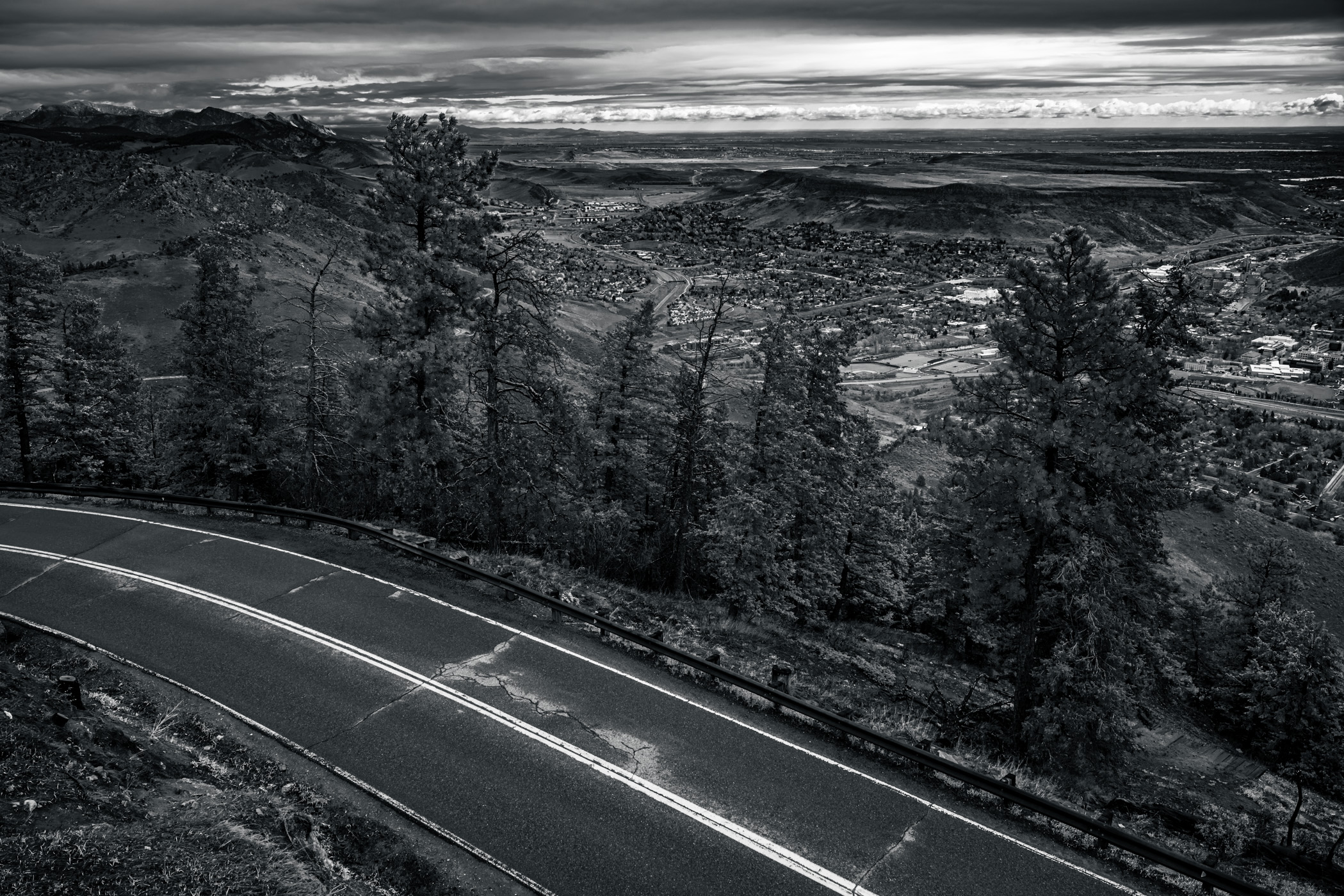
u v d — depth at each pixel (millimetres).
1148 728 29672
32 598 17516
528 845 11055
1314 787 28984
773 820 11719
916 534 37781
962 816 12031
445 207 22703
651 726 13766
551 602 17281
